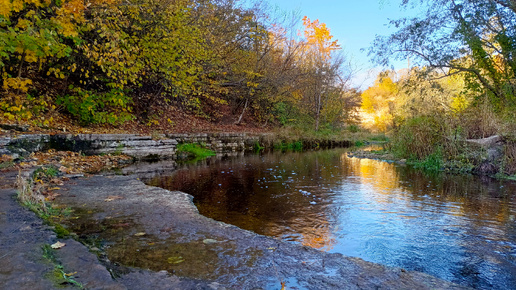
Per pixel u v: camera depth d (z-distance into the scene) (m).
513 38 10.16
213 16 15.59
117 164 9.28
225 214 4.58
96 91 11.68
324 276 2.22
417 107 12.38
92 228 3.12
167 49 11.26
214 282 2.05
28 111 7.62
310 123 27.02
